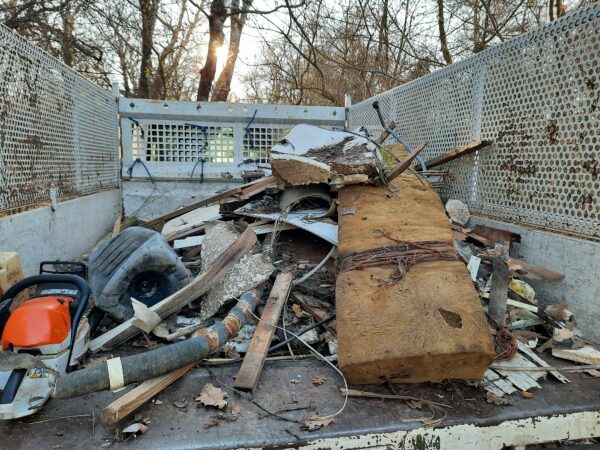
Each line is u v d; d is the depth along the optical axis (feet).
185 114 21.74
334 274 10.21
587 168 9.01
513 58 11.21
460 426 6.24
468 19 31.60
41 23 24.67
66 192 14.66
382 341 6.94
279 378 7.38
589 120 8.94
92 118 17.67
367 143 11.87
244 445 5.72
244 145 22.57
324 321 8.93
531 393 7.03
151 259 9.48
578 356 8.02
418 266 8.34
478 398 6.86
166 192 21.94
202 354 7.18
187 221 16.17
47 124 12.98
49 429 6.01
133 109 21.25
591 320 8.70
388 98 18.54
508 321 9.11
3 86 10.21
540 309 9.24
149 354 6.72
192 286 9.14
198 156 22.13
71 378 6.12
